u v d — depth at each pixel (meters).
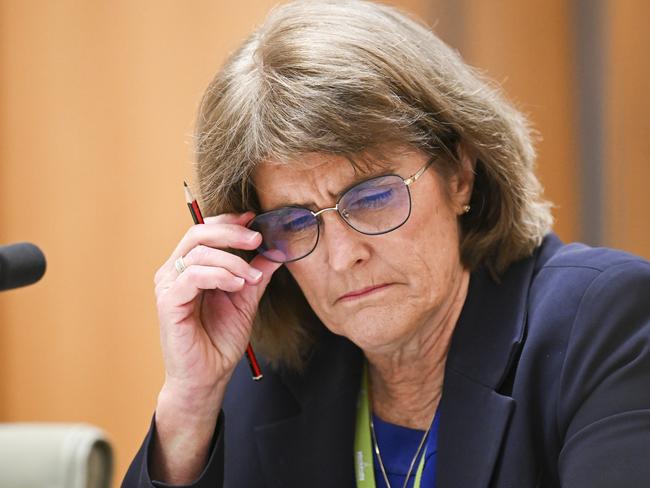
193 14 11.66
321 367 6.58
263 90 5.43
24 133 12.17
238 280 5.90
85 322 12.19
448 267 5.79
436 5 11.07
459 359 5.90
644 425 4.91
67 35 11.98
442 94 5.64
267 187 5.64
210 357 6.04
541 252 6.28
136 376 12.08
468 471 5.57
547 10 11.05
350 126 5.22
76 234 12.13
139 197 11.95
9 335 12.41
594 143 11.03
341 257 5.50
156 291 6.09
